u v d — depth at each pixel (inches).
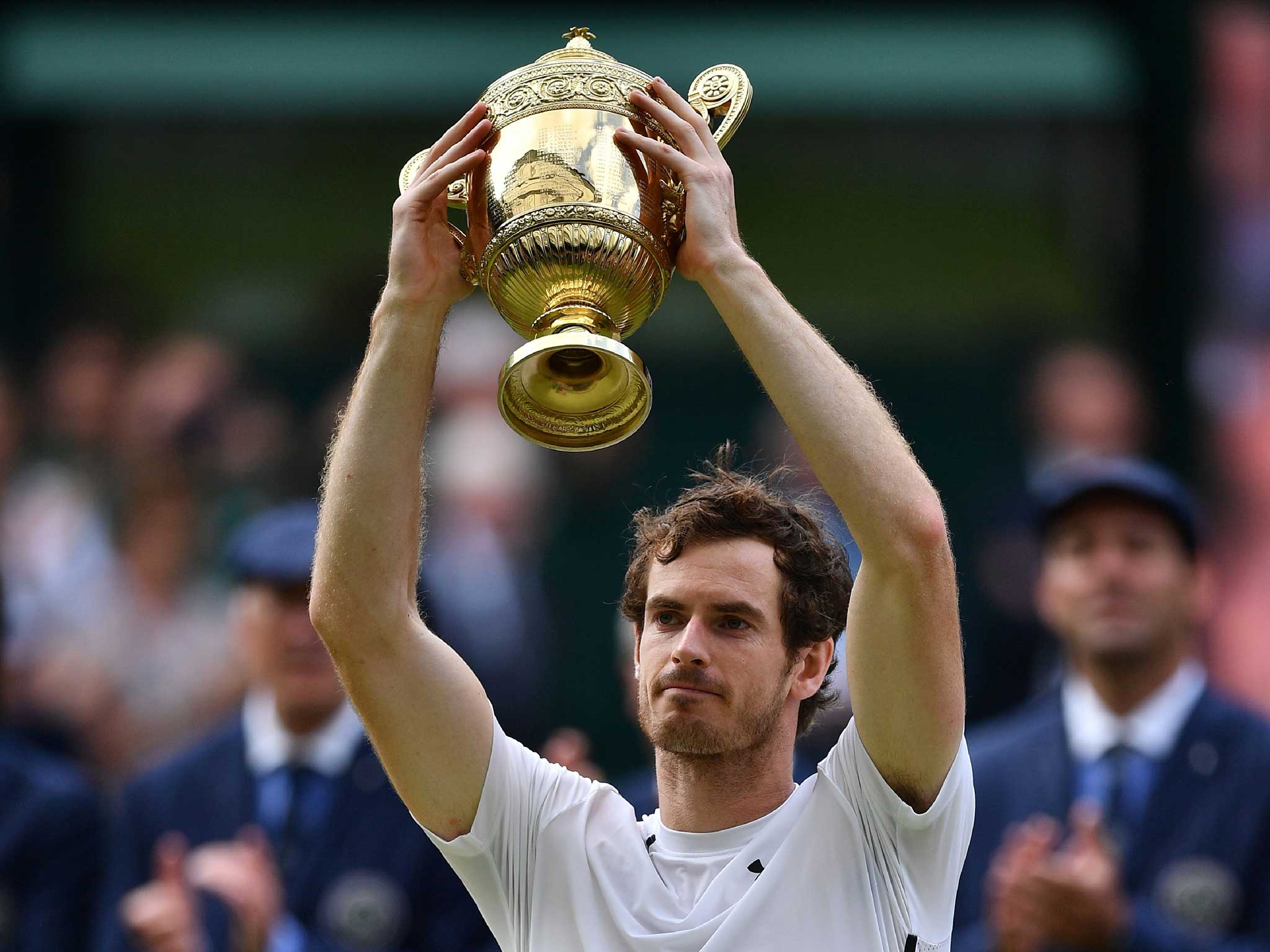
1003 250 1689.2
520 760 582.2
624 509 1518.2
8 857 1000.9
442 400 1530.5
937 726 530.9
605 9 1766.7
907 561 515.8
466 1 1791.3
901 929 544.7
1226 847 853.8
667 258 560.1
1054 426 1608.0
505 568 1456.7
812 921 539.5
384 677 552.1
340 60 1765.5
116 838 954.1
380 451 548.7
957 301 1681.8
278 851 907.4
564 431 561.6
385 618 548.4
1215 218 1658.5
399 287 555.5
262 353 1692.9
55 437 1628.9
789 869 546.6
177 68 1758.1
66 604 1494.8
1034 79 1708.9
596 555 1492.4
